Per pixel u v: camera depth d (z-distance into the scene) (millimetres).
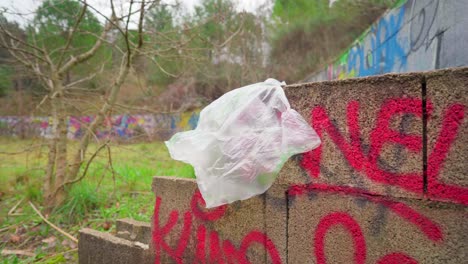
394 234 1236
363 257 1310
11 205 4387
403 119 1202
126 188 4723
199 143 1586
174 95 10602
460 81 1086
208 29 5422
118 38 4512
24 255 2967
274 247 1565
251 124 1474
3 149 7016
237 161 1443
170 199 1999
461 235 1103
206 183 1517
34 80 5398
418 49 3623
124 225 2566
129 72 4723
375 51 5609
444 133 1120
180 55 4496
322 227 1415
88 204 3992
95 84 5688
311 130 1414
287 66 14328
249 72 10000
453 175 1108
